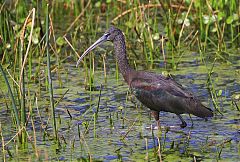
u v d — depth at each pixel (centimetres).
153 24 1936
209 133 1211
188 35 1819
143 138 1200
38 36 1720
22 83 1154
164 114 1351
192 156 1098
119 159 1093
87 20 1981
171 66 1664
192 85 1499
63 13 2203
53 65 1672
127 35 1808
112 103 1409
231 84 1494
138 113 1344
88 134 1227
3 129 1259
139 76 1288
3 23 1767
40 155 1121
